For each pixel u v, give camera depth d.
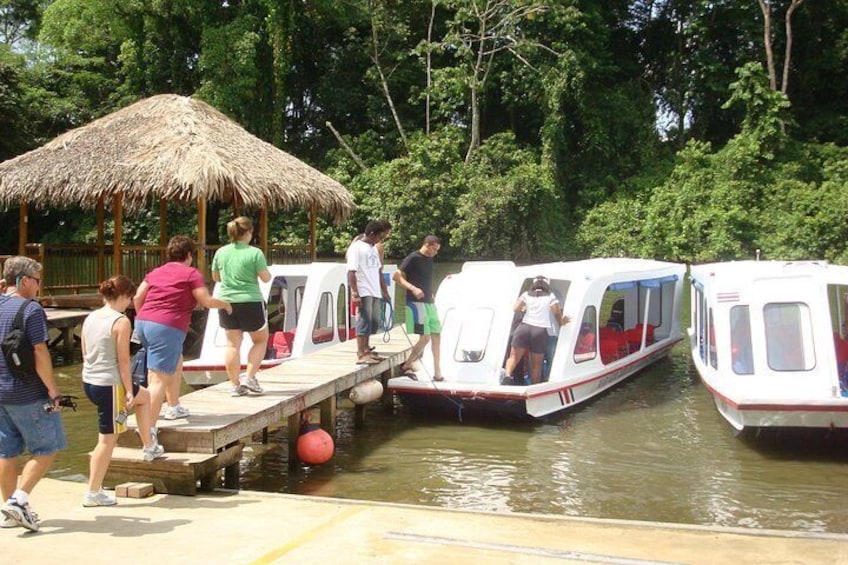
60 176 15.54
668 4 41.53
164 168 14.97
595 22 38.41
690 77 40.06
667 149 39.38
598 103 38.16
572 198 38.28
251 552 5.09
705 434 9.88
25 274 5.52
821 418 8.65
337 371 9.96
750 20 39.16
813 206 31.05
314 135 41.25
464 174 34.66
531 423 10.53
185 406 7.82
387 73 39.25
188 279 6.94
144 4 34.88
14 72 30.61
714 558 5.00
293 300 13.15
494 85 37.91
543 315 10.67
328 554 5.04
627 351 13.27
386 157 38.94
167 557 5.00
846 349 10.20
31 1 41.19
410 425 10.55
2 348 5.36
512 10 35.75
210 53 34.53
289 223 34.44
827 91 40.03
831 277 9.53
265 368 11.14
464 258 33.97
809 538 5.38
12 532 5.48
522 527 5.61
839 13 38.66
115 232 16.28
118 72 37.38
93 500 6.11
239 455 7.29
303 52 40.28
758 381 9.26
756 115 34.72
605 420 10.63
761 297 9.55
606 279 11.87
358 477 8.30
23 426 5.41
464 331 10.98
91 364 5.97
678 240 31.70
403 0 38.41
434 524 5.68
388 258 34.03
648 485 7.96
